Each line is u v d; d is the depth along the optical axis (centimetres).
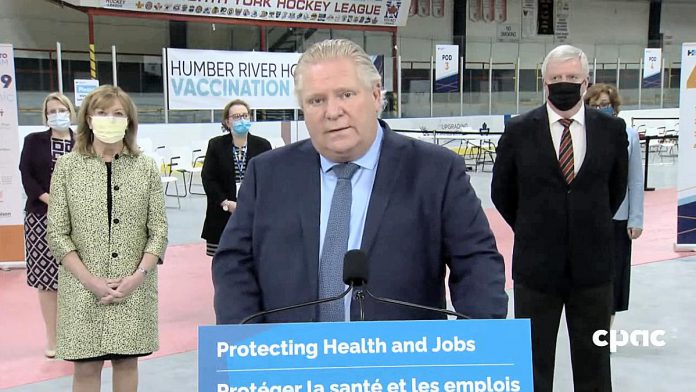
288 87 1424
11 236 683
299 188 179
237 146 451
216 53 1345
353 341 139
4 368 424
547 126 300
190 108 1334
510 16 2458
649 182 1343
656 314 524
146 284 307
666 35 2759
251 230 184
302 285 173
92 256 295
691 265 684
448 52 1770
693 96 714
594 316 304
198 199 1151
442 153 179
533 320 308
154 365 429
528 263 306
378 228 171
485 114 1945
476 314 166
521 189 306
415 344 139
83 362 301
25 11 1705
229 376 138
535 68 2075
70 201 297
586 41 2606
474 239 174
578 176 296
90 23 1448
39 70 1396
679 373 409
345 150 170
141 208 305
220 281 182
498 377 138
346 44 172
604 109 418
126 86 1496
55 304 435
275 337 139
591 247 299
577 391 312
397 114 1777
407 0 1891
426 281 175
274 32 1908
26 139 420
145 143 1181
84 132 302
